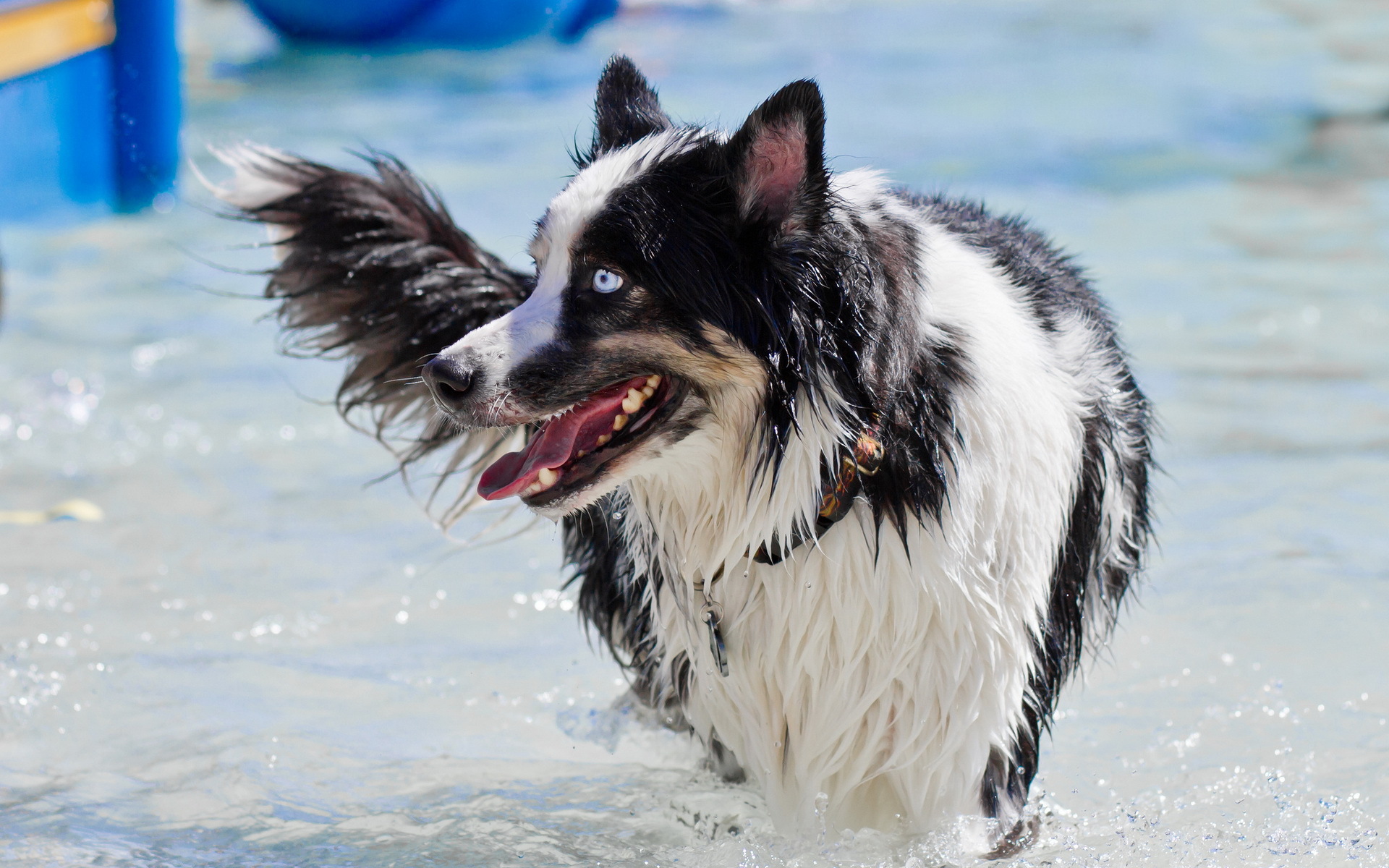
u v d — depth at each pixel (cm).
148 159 1409
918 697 458
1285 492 751
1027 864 462
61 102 1317
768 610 464
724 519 462
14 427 844
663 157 446
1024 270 517
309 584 675
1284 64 2050
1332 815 481
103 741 534
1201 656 597
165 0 1398
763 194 428
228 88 1898
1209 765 518
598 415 455
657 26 2473
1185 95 1844
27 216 1265
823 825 486
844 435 430
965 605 449
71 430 845
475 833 479
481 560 708
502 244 1123
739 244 433
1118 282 1107
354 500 769
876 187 470
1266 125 1678
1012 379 459
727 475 455
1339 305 1058
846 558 446
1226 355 954
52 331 1017
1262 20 2442
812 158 414
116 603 644
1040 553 468
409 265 608
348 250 616
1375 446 807
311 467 810
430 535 731
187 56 2152
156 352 983
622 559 530
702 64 2072
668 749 546
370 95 1864
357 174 630
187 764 519
